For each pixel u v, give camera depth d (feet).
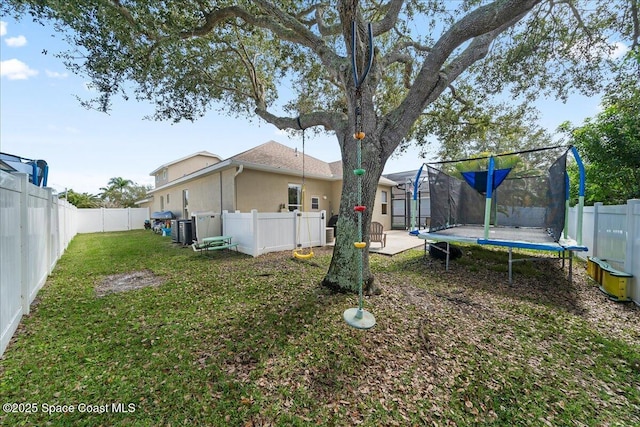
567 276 17.13
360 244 8.59
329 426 5.77
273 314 10.96
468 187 29.78
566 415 6.15
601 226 16.52
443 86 13.12
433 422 5.91
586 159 22.11
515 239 18.34
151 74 16.80
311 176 37.63
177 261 22.04
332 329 9.70
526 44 19.13
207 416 5.95
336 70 13.08
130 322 10.37
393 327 9.93
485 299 13.34
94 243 33.71
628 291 12.98
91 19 12.51
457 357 8.25
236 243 26.89
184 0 14.28
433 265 20.40
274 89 25.34
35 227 13.09
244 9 15.85
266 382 7.04
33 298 12.42
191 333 9.50
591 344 9.13
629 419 6.04
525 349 8.79
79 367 7.53
